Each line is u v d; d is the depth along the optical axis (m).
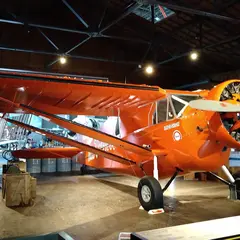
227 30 8.15
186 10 5.67
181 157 5.10
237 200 5.91
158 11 8.32
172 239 1.54
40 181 8.51
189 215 4.84
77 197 6.28
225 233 1.63
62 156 8.45
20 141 13.81
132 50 11.60
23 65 10.16
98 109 6.04
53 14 8.53
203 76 11.34
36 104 5.43
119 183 8.09
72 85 4.38
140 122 6.09
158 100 5.39
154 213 4.93
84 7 7.25
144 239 1.54
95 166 7.91
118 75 11.64
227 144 4.61
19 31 9.73
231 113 4.50
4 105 5.28
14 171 6.08
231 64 10.16
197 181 8.33
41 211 5.16
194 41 9.34
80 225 4.36
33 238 1.89
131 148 5.10
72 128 4.62
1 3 6.83
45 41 10.08
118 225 4.34
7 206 5.43
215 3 5.99
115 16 8.58
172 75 12.66
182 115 5.05
